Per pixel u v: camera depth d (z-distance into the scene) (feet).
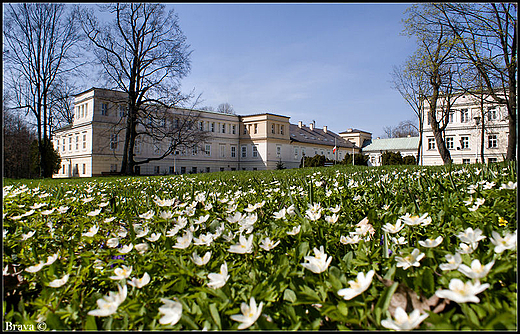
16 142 123.95
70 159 130.93
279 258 4.86
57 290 4.52
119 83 88.79
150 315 3.64
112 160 119.65
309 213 6.41
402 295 3.51
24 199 12.36
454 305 3.38
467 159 135.64
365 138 246.68
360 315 3.36
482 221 6.05
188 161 149.48
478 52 54.70
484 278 3.51
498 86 60.59
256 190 16.30
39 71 88.43
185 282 4.27
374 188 12.01
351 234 5.53
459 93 73.41
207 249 5.49
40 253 6.10
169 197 14.46
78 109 126.41
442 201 8.25
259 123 168.66
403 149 215.72
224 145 167.02
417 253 4.02
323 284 3.77
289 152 180.14
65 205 11.76
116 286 4.89
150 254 5.12
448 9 54.08
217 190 16.93
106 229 7.68
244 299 3.81
